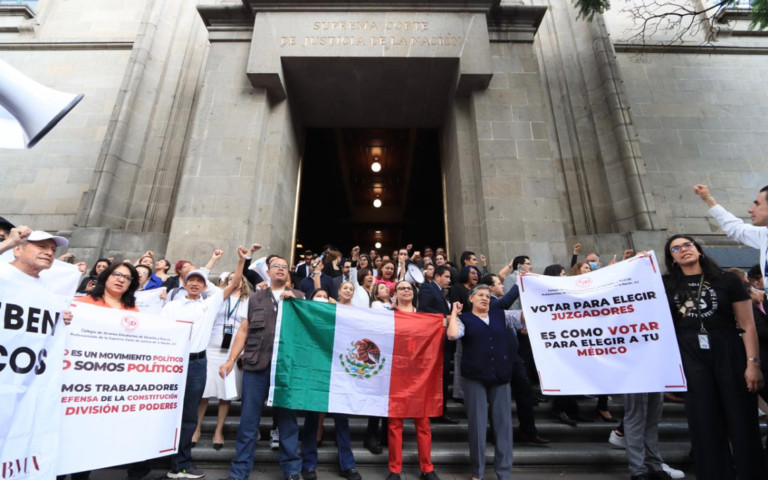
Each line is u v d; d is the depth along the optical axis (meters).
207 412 5.20
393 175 19.38
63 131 11.39
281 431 3.76
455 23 9.54
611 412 5.35
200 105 9.15
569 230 9.97
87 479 3.34
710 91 11.95
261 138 9.02
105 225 9.40
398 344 4.06
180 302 4.09
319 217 21.48
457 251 9.82
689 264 3.22
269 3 9.51
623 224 9.58
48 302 2.63
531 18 10.05
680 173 11.03
